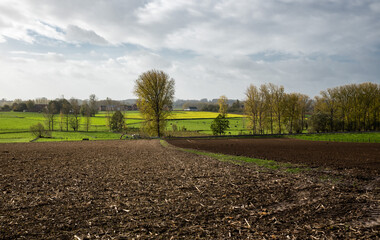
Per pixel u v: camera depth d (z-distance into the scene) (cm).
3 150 3047
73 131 7688
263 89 7506
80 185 1216
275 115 7562
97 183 1258
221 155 2450
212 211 851
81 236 657
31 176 1443
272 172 1541
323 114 7838
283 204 927
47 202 942
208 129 8369
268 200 973
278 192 1084
